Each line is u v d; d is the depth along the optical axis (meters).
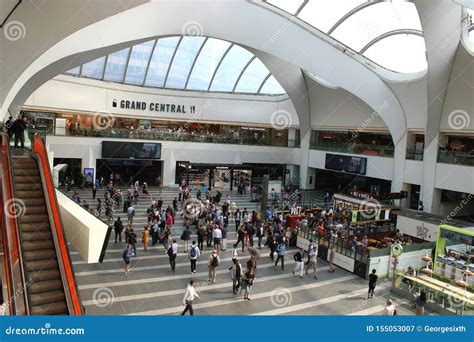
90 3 11.90
